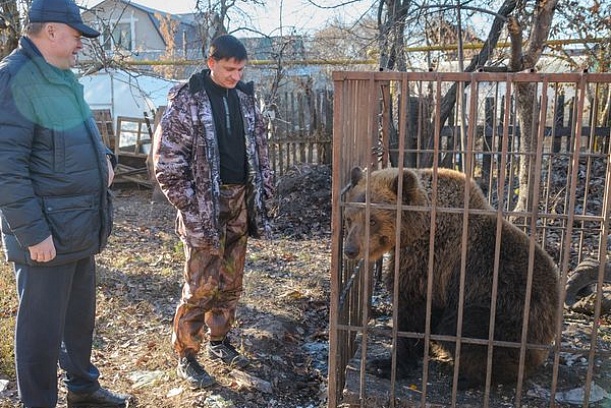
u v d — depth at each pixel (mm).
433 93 8820
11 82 2867
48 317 3195
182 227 3871
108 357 4461
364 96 4020
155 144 3814
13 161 2863
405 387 3654
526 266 3676
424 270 3861
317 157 11977
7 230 3119
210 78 3908
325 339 5258
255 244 8242
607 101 10109
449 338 3193
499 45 8617
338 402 3730
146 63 12391
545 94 2770
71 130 3104
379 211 3631
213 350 4359
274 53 10375
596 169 9125
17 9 8719
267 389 4090
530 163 4957
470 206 3816
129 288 5941
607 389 3686
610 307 4773
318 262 7324
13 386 3893
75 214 3145
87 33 3109
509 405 3482
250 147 4051
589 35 8117
